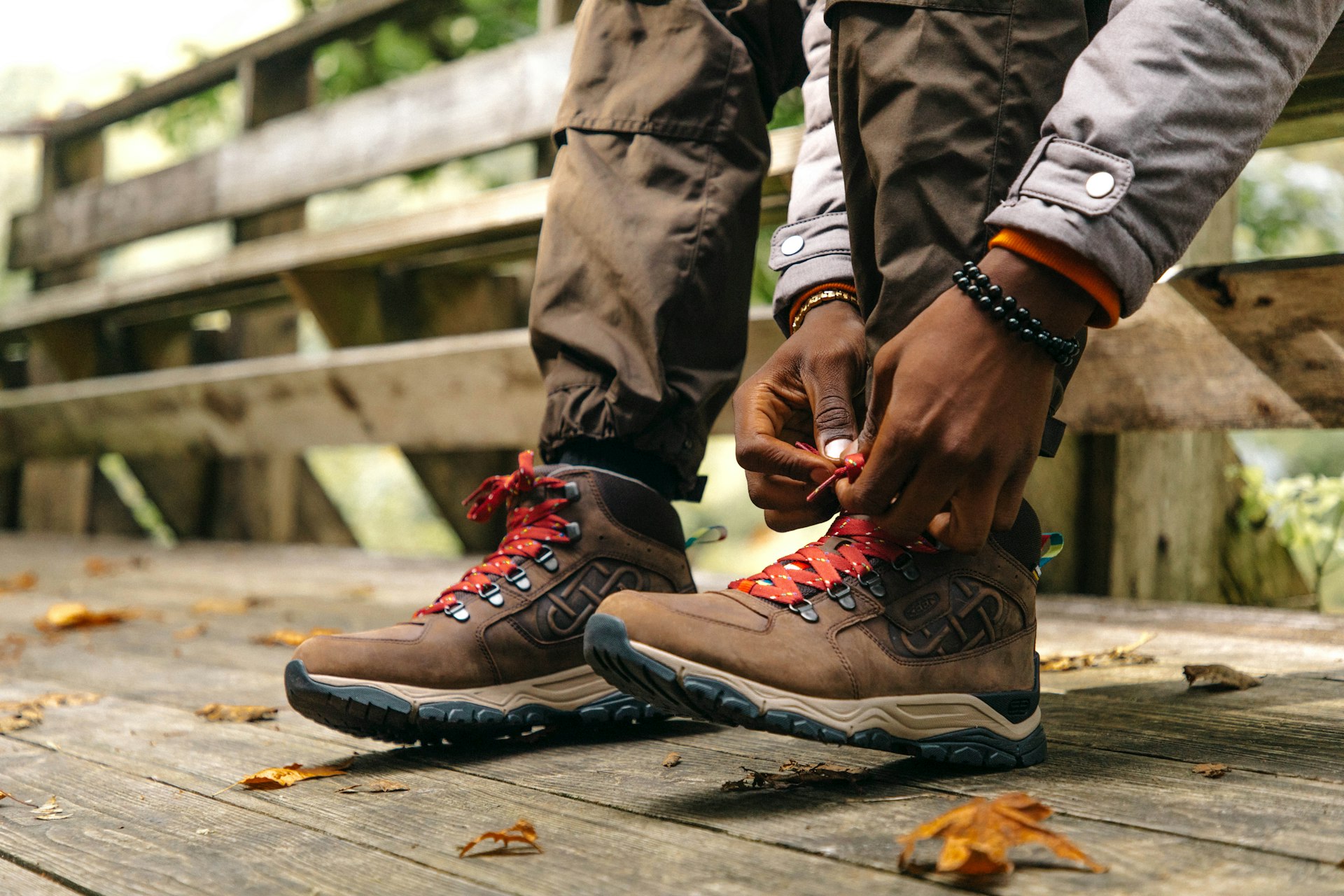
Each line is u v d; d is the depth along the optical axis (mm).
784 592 961
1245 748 1038
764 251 4352
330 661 1083
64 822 928
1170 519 2365
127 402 4066
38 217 5246
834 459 958
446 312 3666
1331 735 1088
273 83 4336
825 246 1088
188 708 1402
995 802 756
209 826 904
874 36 917
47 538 4625
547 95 3191
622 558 1203
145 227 4641
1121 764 988
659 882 730
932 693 967
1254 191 4449
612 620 917
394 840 849
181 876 785
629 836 831
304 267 3381
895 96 909
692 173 1212
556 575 1179
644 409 1171
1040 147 824
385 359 3172
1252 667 1475
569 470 1211
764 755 1073
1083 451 2297
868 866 743
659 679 908
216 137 7527
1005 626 1005
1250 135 825
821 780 955
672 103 1212
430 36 5906
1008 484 860
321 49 4305
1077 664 1531
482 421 2971
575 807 917
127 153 11117
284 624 2166
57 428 4465
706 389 1215
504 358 2871
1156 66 803
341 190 3920
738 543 7023
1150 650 1650
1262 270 1740
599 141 1236
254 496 4176
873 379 908
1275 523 2551
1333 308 1681
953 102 896
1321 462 4523
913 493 840
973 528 858
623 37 1253
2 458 4766
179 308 4438
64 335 4664
